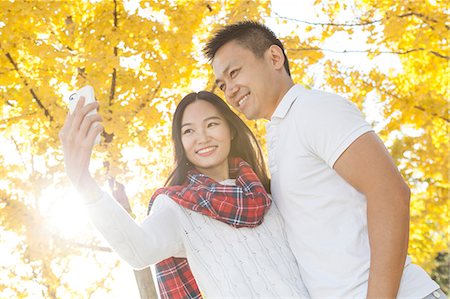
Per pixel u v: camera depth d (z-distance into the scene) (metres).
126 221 1.67
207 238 1.94
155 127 4.31
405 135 5.81
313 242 1.82
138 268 1.78
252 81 2.01
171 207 1.97
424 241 6.21
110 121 3.69
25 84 3.75
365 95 5.49
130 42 3.89
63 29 3.96
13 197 4.19
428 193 6.04
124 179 3.94
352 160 1.69
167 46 4.05
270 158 1.97
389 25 4.71
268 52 2.04
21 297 4.61
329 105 1.77
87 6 3.99
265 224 1.99
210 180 2.07
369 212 1.66
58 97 3.94
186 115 2.17
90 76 3.72
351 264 1.74
